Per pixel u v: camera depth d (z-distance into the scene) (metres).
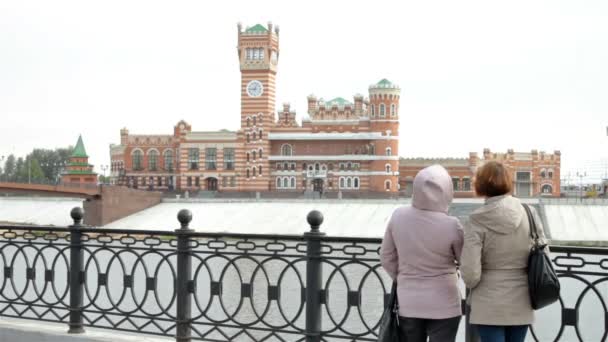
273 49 116.88
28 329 9.90
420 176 6.29
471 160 116.44
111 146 145.25
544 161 118.81
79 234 9.80
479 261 5.88
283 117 117.19
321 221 8.30
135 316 9.50
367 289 25.59
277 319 22.73
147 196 99.75
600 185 134.62
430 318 6.15
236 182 116.69
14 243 10.45
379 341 6.48
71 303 9.82
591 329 20.19
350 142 115.06
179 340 9.10
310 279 8.27
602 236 76.69
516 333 6.10
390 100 111.88
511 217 5.86
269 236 8.62
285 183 116.75
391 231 6.42
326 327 20.95
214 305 24.86
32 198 106.81
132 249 9.53
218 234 8.96
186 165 119.00
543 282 5.78
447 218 6.21
